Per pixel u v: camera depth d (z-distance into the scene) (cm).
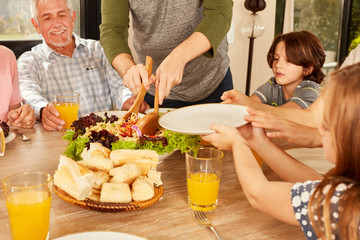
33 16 209
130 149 102
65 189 89
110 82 228
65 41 212
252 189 80
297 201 72
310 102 193
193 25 179
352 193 60
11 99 185
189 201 92
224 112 118
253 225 84
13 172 107
